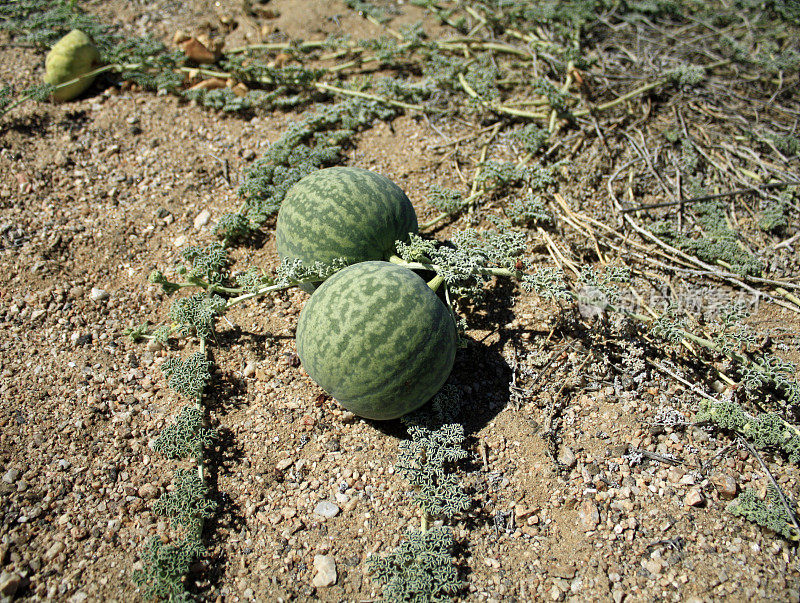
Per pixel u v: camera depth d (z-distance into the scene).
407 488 0.49
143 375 0.55
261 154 0.71
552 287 0.52
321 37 0.86
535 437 0.51
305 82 0.77
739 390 0.53
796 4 0.87
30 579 0.45
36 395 0.53
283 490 0.49
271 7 0.91
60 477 0.49
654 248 0.63
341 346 0.44
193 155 0.71
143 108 0.75
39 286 0.59
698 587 0.45
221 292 0.59
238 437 0.52
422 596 0.43
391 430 0.52
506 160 0.69
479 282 0.54
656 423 0.52
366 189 0.52
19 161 0.68
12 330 0.57
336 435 0.52
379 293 0.45
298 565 0.46
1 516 0.47
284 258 0.53
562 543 0.47
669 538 0.47
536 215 0.62
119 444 0.51
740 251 0.61
